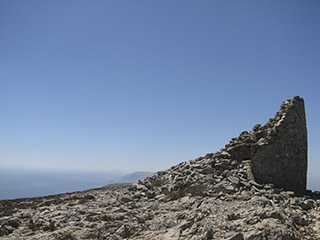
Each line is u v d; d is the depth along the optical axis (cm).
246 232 1132
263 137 2138
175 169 2630
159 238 1173
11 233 1386
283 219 1236
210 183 1956
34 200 2912
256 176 1917
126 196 2041
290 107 2038
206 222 1270
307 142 2134
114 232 1290
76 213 1647
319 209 1448
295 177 1948
